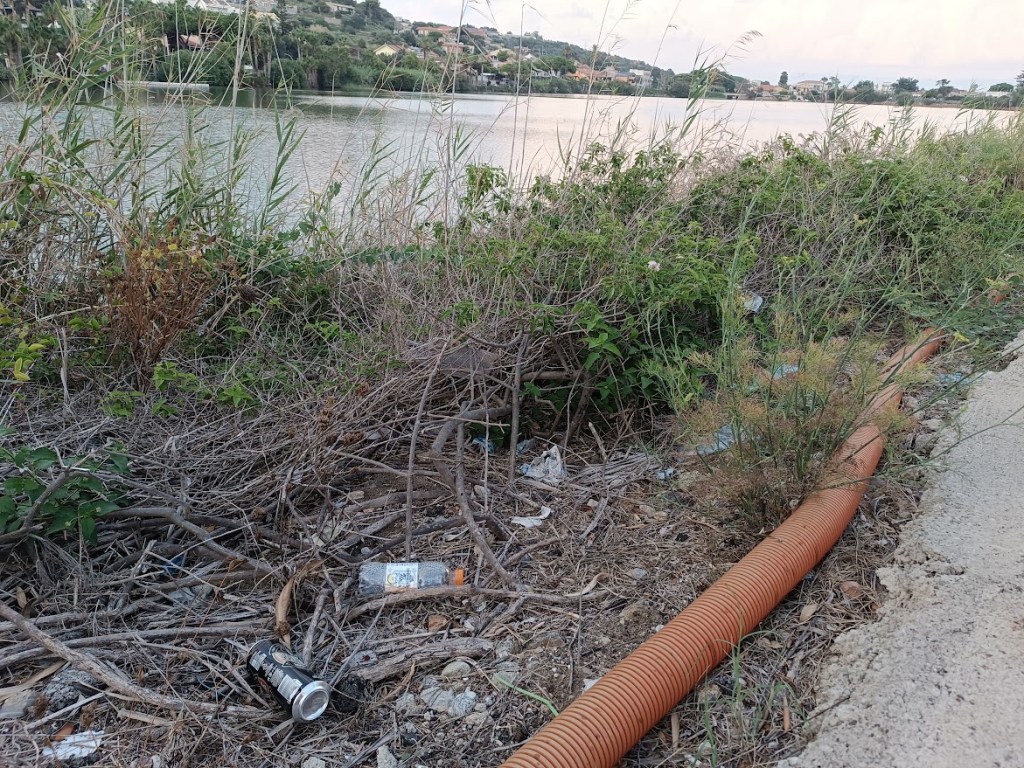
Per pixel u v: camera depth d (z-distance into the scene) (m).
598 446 3.93
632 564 3.06
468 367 3.88
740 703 2.35
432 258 4.36
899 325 5.08
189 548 2.99
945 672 2.39
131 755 2.21
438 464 3.33
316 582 2.92
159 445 3.39
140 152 4.29
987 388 4.33
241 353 4.05
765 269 4.79
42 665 2.50
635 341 3.84
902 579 2.87
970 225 5.55
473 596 2.86
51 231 3.89
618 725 2.18
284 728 2.32
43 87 4.03
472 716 2.38
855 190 5.81
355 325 4.20
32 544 2.82
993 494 3.34
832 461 3.17
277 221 4.98
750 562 2.78
